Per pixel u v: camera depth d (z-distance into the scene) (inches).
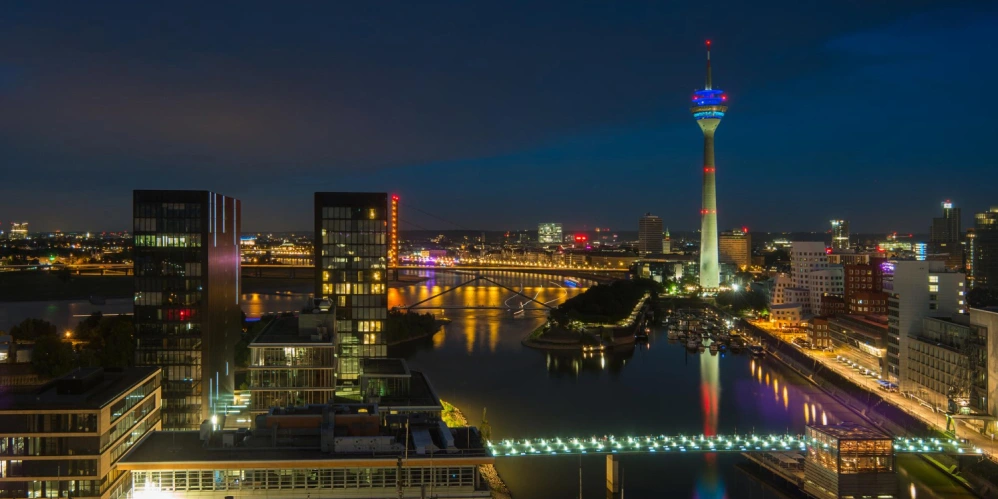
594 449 7096.5
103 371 6127.0
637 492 6870.1
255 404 6830.7
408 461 4685.0
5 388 5871.1
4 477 5128.0
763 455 7480.3
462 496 4709.6
